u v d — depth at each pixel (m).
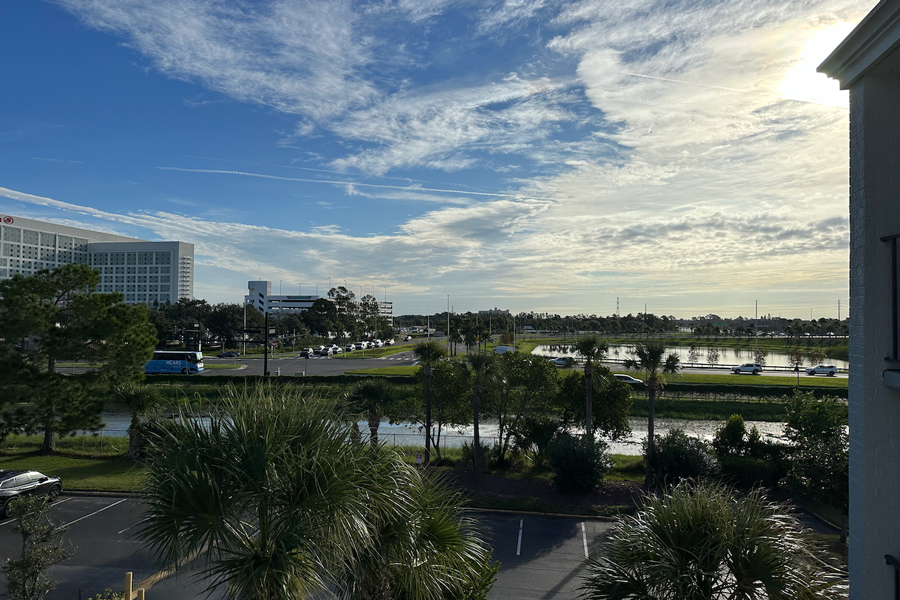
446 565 7.04
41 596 9.98
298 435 6.05
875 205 6.07
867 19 5.61
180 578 14.04
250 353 97.81
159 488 5.61
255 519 5.88
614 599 7.46
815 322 141.88
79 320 27.00
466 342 89.88
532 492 22.33
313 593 6.02
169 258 173.88
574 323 188.50
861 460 6.15
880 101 6.10
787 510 7.98
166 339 97.25
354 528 5.71
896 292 5.87
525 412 27.62
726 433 25.61
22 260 154.75
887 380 5.86
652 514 7.85
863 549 6.08
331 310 127.44
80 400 26.41
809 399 23.12
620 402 27.44
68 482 22.36
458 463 26.30
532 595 13.85
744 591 6.92
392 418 27.92
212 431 5.99
